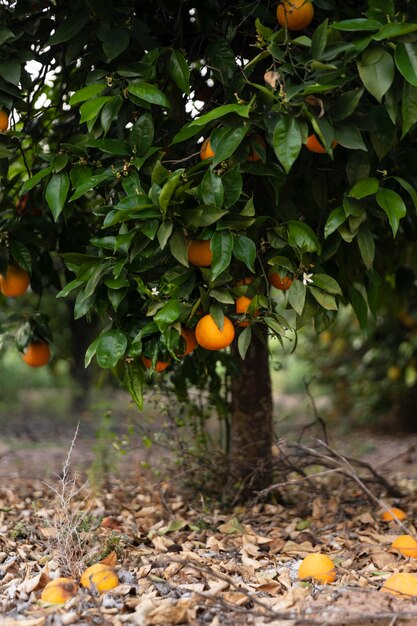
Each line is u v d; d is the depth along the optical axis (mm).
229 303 2660
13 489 4984
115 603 2641
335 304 2777
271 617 2396
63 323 8945
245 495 4352
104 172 2771
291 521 3994
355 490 4645
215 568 3104
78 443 7938
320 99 2492
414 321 7672
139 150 2768
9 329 3902
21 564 3082
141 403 2826
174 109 3195
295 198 3250
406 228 4094
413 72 2383
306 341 9469
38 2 3043
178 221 2592
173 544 3422
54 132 3871
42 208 3510
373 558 3184
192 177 2701
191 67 3225
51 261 3748
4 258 3375
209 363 3994
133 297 2912
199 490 4500
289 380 13742
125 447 6301
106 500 4449
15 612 2598
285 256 2896
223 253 2559
